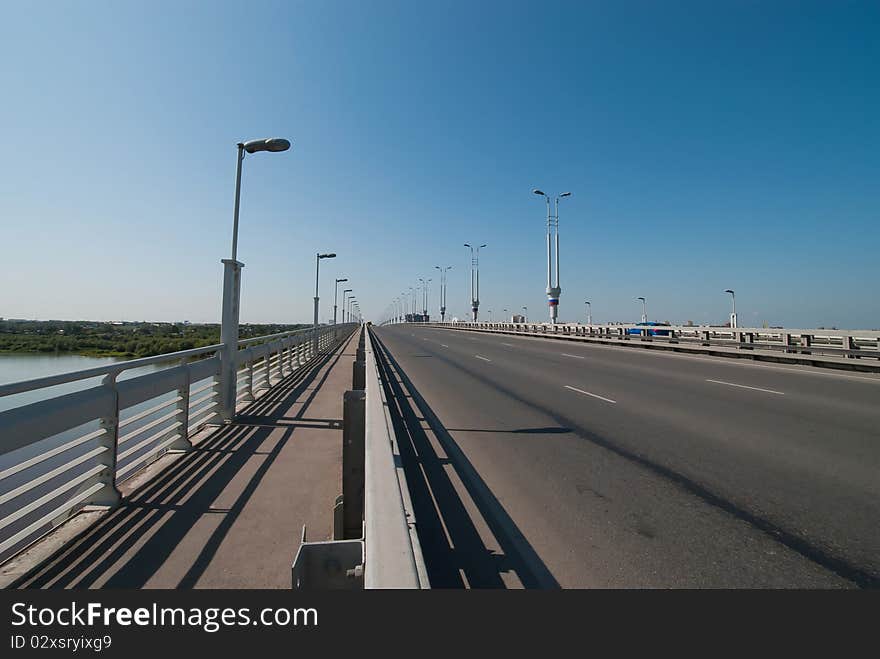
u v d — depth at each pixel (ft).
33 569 9.67
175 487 14.62
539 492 15.11
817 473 16.98
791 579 9.99
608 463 18.20
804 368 50.78
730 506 13.97
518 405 30.58
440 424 24.99
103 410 12.83
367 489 7.09
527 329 135.64
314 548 7.47
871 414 27.43
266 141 26.02
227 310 23.75
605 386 39.04
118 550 10.65
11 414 9.61
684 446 20.65
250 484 14.92
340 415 25.36
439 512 13.50
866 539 11.84
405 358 67.62
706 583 9.82
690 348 69.36
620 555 10.99
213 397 23.17
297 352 50.57
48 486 15.88
